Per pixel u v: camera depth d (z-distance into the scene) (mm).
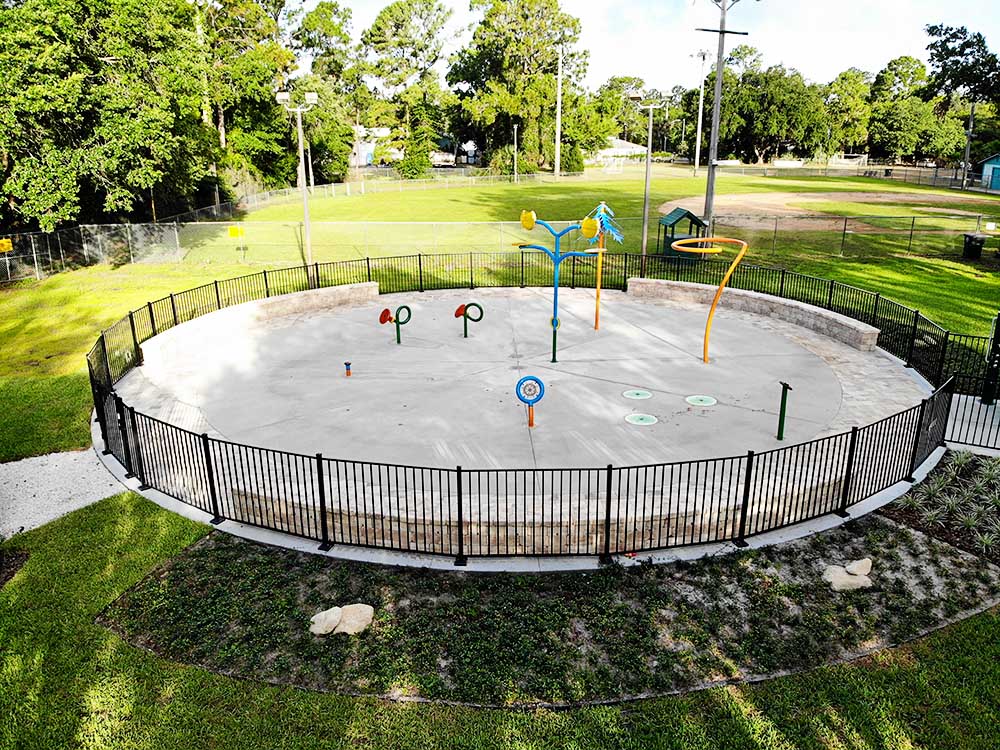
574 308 19656
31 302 22484
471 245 31297
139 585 7891
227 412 12422
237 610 7414
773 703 6113
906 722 5914
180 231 32281
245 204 47688
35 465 11047
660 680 6371
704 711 6047
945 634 6926
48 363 16312
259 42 57969
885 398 12750
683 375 14109
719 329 17438
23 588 7891
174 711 6129
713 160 26609
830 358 15141
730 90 83312
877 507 9227
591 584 7734
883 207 41562
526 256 27719
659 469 9891
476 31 74938
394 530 8430
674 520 8328
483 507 8547
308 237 23609
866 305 18438
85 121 24109
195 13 38500
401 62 81625
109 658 6770
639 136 120750
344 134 68812
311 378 14164
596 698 6199
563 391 13234
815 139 84688
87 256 28828
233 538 8805
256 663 6660
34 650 6902
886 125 88500
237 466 10102
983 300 20203
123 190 24953
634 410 12266
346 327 17953
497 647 6797
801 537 8617
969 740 5730
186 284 24641
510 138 76188
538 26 72812
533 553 8266
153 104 24297
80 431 12328
